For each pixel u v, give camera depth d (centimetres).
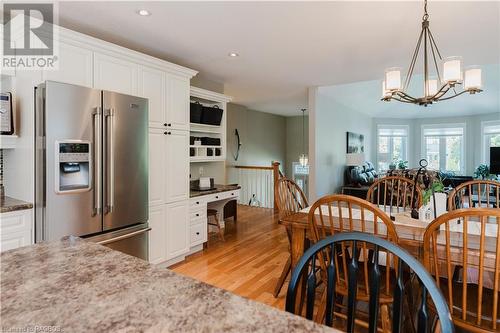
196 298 76
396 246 89
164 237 319
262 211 613
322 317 188
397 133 1005
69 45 242
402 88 237
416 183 246
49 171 212
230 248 386
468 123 915
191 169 446
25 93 235
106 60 267
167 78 325
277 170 599
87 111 233
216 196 404
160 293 78
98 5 237
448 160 952
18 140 244
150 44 320
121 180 259
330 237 98
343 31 284
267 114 916
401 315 84
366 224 192
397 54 351
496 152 799
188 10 244
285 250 378
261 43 317
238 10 244
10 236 213
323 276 181
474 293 161
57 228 217
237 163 761
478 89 220
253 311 70
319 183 562
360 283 169
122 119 260
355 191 668
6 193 263
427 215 201
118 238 257
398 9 240
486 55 352
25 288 81
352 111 795
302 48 331
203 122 424
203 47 329
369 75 448
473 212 125
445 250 146
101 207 244
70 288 81
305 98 651
